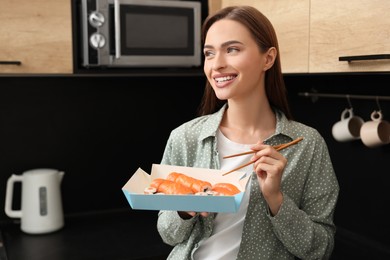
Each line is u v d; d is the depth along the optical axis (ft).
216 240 3.95
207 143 4.14
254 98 4.05
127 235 6.67
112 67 6.28
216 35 3.79
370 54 4.34
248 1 6.10
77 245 6.28
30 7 5.68
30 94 7.05
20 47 5.69
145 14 6.15
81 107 7.33
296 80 7.25
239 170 4.00
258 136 4.11
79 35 6.12
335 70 4.76
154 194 3.36
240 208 3.94
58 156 7.28
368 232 6.29
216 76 3.82
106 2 5.99
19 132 7.04
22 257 5.88
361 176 6.32
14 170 7.06
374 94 5.97
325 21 4.86
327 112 6.74
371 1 4.29
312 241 3.83
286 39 5.48
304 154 4.04
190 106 7.93
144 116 7.69
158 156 7.84
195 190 3.59
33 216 6.63
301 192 4.05
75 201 7.43
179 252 4.12
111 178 7.60
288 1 5.39
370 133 5.64
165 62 6.35
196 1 6.53
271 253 3.95
